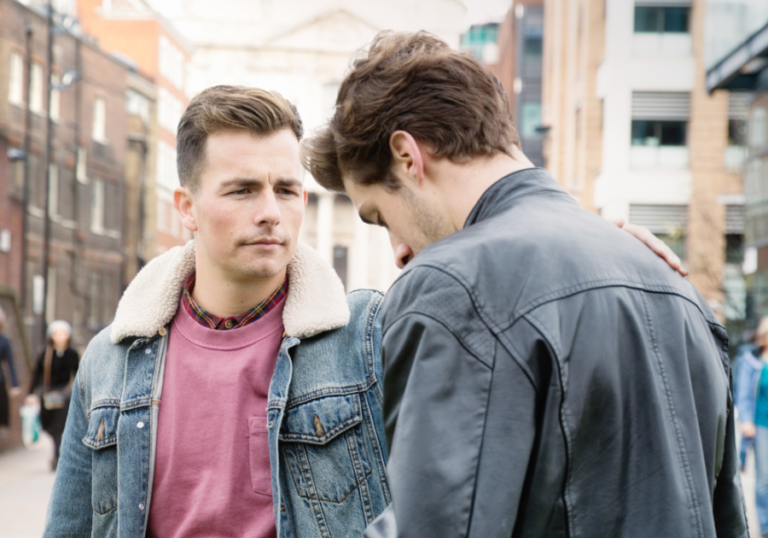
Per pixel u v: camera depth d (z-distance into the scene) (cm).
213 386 171
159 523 168
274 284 176
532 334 112
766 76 1667
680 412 115
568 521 111
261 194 166
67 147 2634
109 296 3027
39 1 2467
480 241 119
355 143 135
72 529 179
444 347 112
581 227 124
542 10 4375
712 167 2439
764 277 1723
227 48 6288
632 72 2472
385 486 165
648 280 121
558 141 3077
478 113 129
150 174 3512
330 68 6306
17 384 1049
